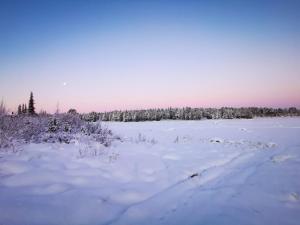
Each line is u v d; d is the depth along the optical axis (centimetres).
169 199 671
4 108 1430
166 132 3372
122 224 523
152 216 564
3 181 678
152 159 1145
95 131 1708
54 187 677
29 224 491
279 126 4472
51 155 965
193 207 612
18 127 1312
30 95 3581
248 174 948
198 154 1395
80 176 787
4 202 561
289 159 1267
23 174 739
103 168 901
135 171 919
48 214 537
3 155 887
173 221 536
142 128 4466
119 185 757
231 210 589
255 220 533
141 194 703
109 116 11100
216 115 11769
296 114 14375
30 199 592
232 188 762
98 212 571
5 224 480
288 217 549
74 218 536
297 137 2477
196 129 4059
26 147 1030
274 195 693
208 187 781
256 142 2062
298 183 802
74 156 998
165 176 893
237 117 11919
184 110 11919
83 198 630
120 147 1383
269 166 1095
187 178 886
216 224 514
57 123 1565
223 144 1911
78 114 1920
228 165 1139
